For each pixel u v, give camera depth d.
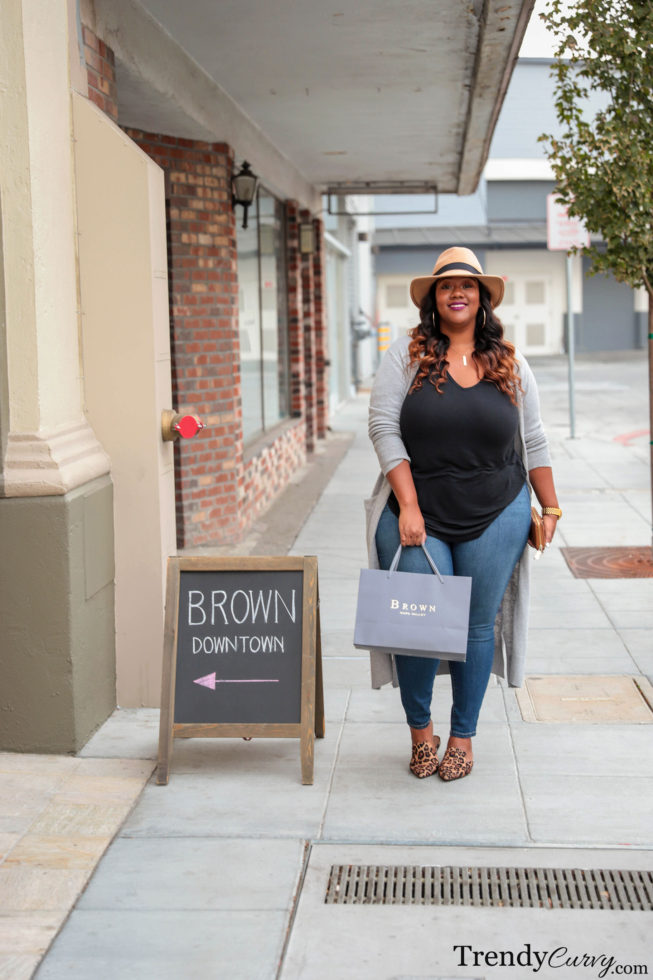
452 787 3.64
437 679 4.78
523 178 29.61
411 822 3.40
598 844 3.23
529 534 3.69
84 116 4.07
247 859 3.19
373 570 3.48
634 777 3.69
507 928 2.81
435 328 3.61
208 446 7.46
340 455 12.51
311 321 12.59
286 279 11.61
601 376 22.70
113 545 4.27
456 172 11.41
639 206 5.89
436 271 3.62
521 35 5.73
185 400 7.28
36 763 3.84
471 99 7.44
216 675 3.75
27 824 3.40
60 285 3.96
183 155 7.17
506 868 3.11
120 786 3.66
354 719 4.32
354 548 7.46
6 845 3.26
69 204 4.06
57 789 3.64
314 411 12.62
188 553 7.31
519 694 4.53
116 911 2.92
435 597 3.44
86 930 2.83
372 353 26.89
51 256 3.86
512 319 31.23
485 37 5.74
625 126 5.93
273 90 7.34
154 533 4.27
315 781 3.72
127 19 5.11
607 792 3.58
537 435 3.70
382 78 7.01
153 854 3.23
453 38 6.05
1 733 3.91
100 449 4.19
